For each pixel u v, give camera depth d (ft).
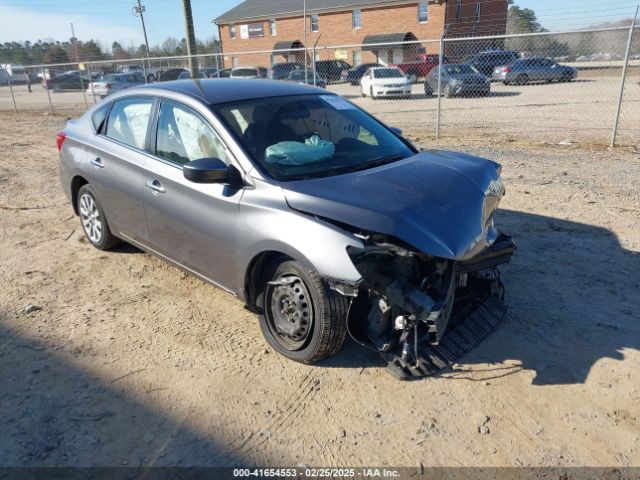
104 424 9.67
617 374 10.66
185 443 9.20
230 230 11.51
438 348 11.10
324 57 161.07
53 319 13.37
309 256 9.98
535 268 15.29
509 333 12.16
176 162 13.10
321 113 13.60
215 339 12.36
